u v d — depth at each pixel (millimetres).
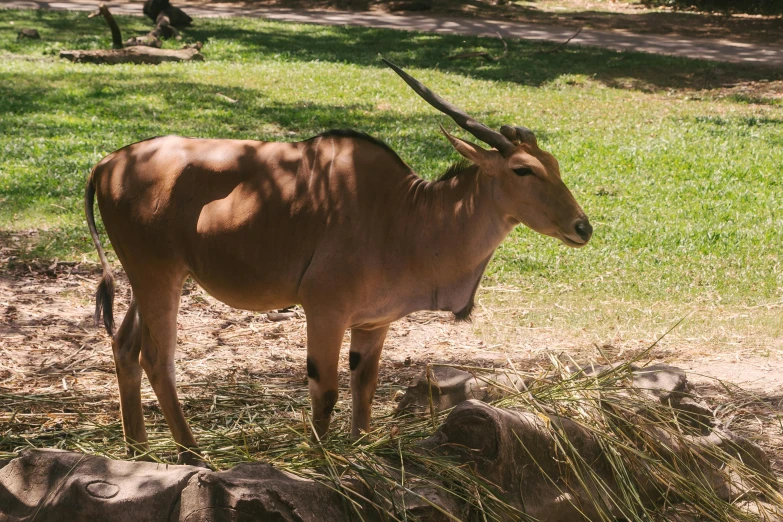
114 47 41594
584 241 8172
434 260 8508
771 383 12664
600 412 8320
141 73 36688
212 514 6234
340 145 8625
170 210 8648
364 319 8586
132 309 9148
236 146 8797
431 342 14320
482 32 52031
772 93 37688
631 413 8375
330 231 8359
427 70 39688
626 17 59750
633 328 15008
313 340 8406
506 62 42094
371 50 44625
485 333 14734
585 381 8750
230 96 33031
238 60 41375
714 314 15922
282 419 10297
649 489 8383
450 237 8469
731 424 11016
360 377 9141
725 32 54062
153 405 10883
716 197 23406
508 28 54125
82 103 30578
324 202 8422
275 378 12141
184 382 11781
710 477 8734
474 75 39562
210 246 8617
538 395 8500
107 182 8984
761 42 50625
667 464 8375
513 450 7500
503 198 8336
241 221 8500
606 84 38656
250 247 8516
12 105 29547
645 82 39156
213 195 8625
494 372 8992
